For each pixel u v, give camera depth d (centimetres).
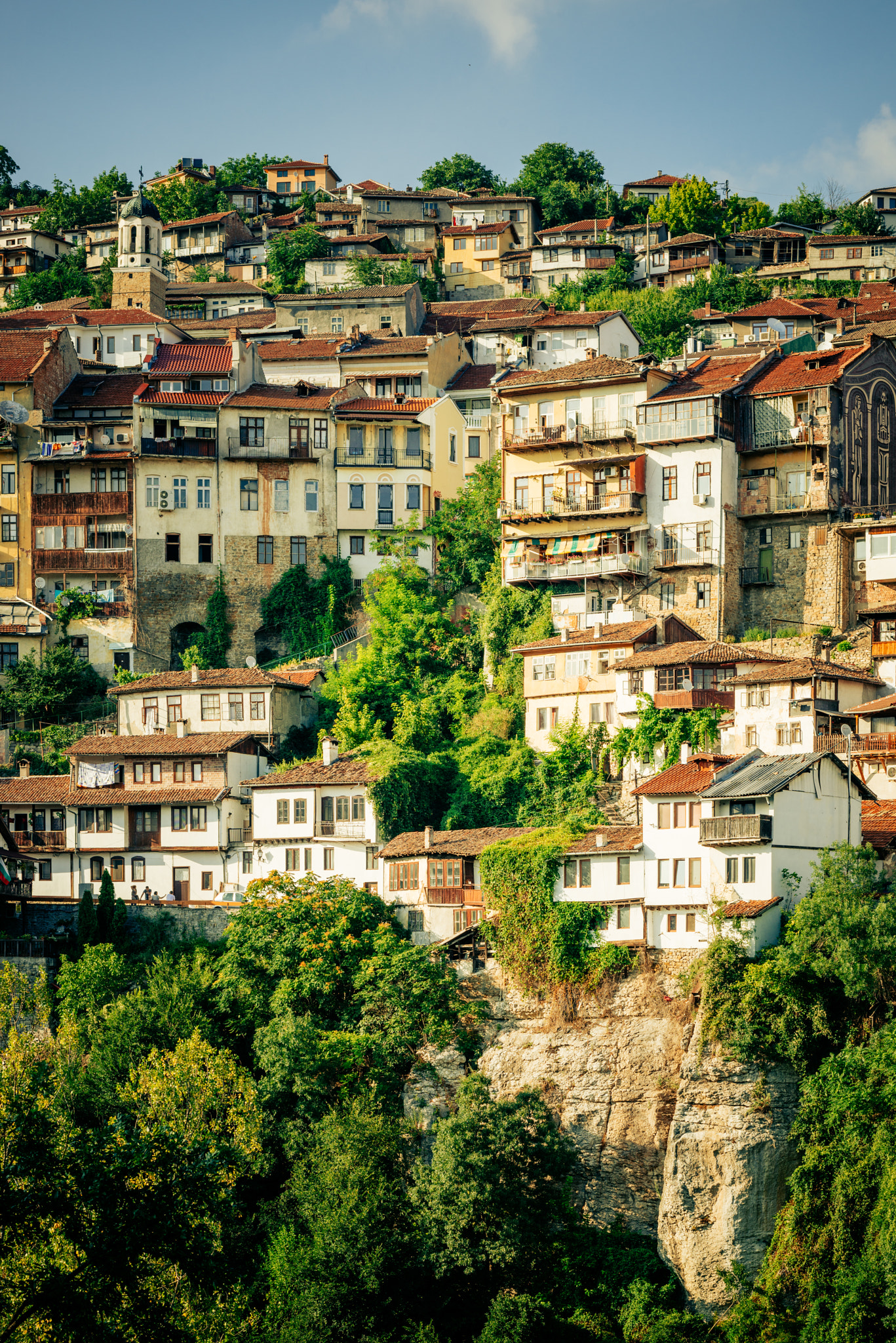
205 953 7875
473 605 10794
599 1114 6656
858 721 7919
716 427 9475
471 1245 6047
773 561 9488
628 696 8550
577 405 10169
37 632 10825
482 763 8981
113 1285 4019
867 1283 5562
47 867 9044
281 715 9556
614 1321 6112
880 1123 5850
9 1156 4141
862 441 9731
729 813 6725
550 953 7006
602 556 9675
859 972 6103
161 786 8981
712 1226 6153
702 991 6462
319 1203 6112
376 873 8275
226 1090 6662
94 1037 7275
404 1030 6956
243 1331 5575
